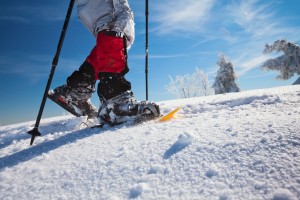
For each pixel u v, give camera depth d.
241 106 2.12
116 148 1.25
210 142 1.01
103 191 0.88
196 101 2.89
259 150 0.84
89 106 2.30
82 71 2.16
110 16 1.92
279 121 1.08
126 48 1.93
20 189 1.04
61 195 0.92
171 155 1.00
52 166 1.22
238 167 0.79
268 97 2.36
